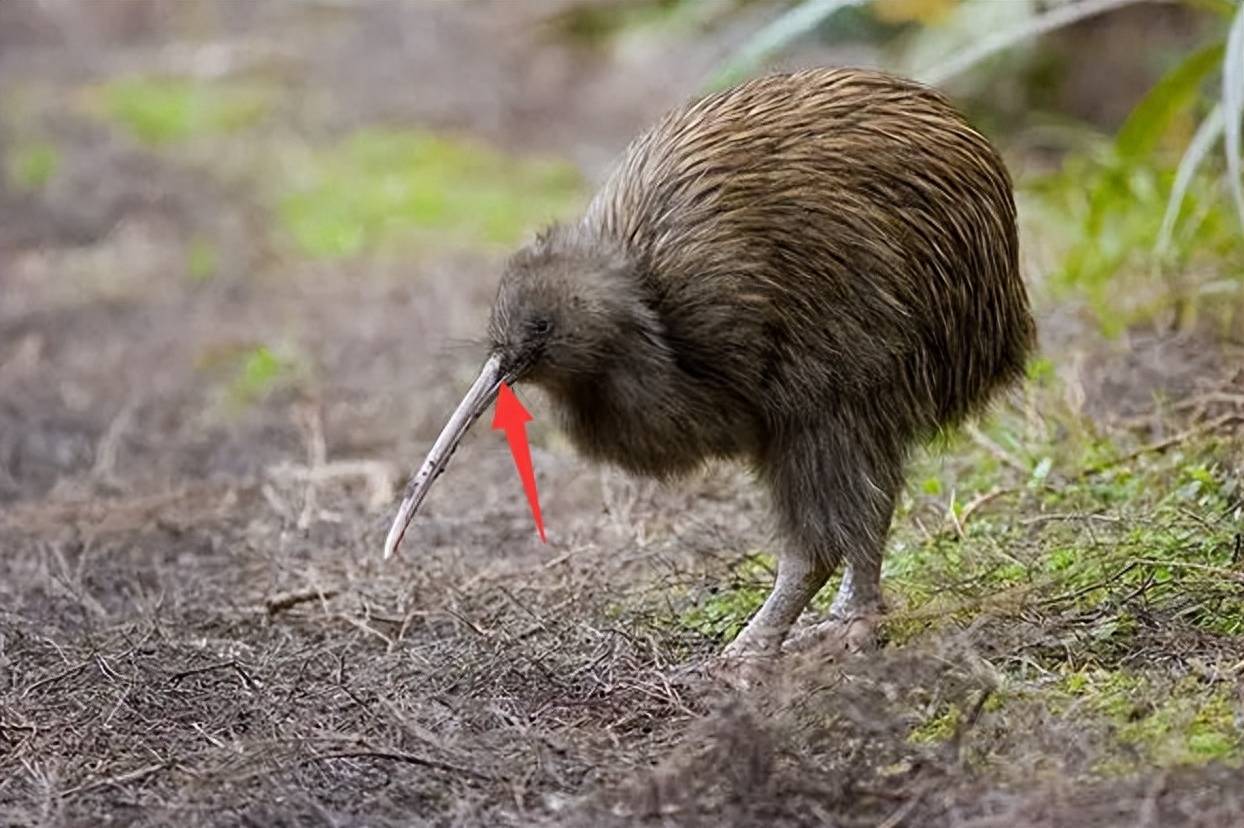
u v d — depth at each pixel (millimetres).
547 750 9492
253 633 12211
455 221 23594
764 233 10305
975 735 9125
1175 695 9477
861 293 10312
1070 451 13484
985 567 11555
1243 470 12320
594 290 10312
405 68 30625
